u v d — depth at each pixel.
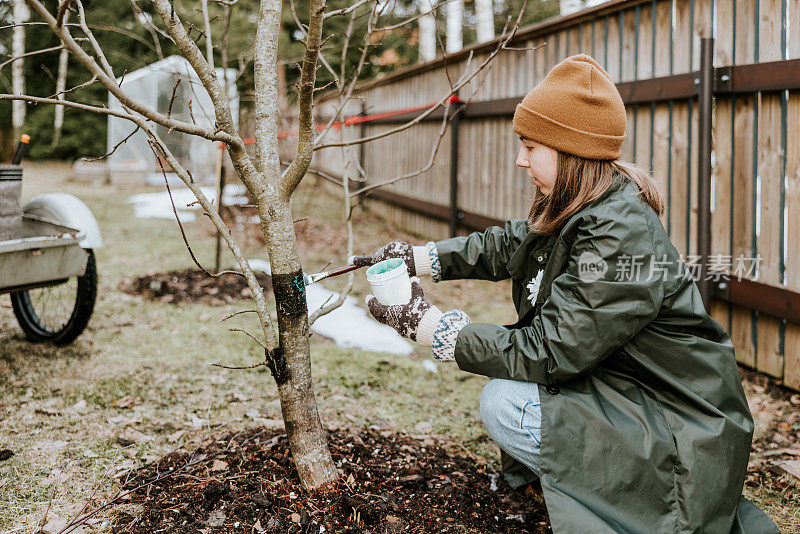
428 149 7.39
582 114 1.79
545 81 1.87
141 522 1.98
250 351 3.86
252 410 2.98
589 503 1.70
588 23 4.55
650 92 3.92
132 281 5.32
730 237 3.55
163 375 3.41
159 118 1.63
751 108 3.38
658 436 1.71
